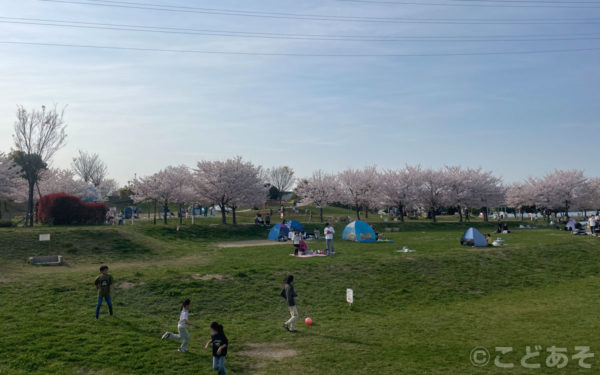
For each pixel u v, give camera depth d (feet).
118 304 64.90
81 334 49.67
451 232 191.31
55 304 62.08
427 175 248.11
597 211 319.68
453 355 47.11
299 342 52.65
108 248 110.93
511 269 97.66
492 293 81.82
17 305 60.39
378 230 199.31
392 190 242.78
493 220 285.84
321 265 92.58
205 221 230.48
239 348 50.21
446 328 58.75
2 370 38.60
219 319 63.16
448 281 87.10
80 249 106.83
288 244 141.38
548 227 218.38
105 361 42.06
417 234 179.73
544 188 269.85
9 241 103.86
